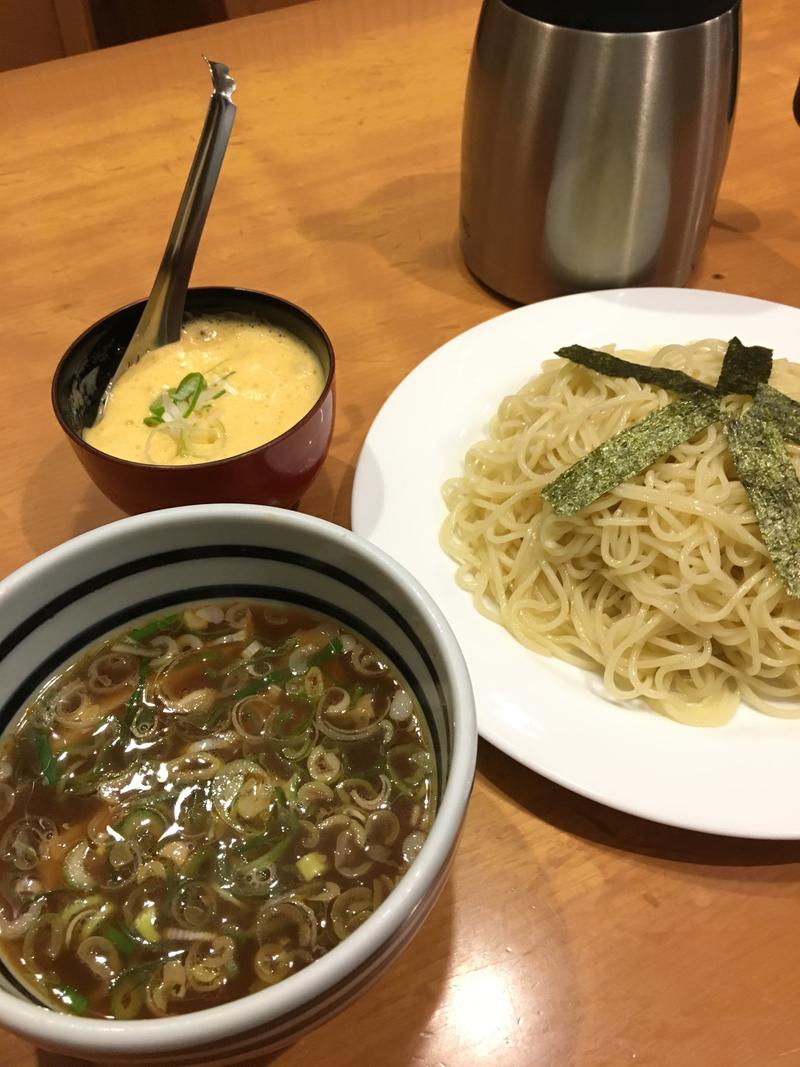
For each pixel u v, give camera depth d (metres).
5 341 0.51
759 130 0.66
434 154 0.65
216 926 0.24
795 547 0.38
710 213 0.52
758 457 0.39
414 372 0.46
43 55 1.06
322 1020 0.20
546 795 0.33
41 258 0.56
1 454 0.45
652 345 0.48
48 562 0.25
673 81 0.45
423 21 0.79
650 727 0.34
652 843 0.32
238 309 0.41
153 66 0.73
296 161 0.65
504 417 0.46
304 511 0.42
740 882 0.31
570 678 0.39
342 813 0.25
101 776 0.27
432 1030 0.27
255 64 0.74
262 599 0.29
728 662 0.40
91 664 0.28
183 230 0.38
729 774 0.31
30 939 0.24
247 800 0.26
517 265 0.52
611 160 0.47
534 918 0.30
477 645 0.36
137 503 0.35
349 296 0.54
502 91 0.47
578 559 0.43
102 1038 0.17
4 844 0.25
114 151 0.65
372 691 0.27
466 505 0.43
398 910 0.19
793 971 0.28
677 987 0.28
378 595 0.26
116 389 0.39
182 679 0.28
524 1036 0.27
